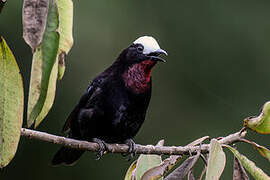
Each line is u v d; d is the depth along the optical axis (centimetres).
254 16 1454
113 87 755
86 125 764
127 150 760
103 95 754
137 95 759
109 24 1334
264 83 1429
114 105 753
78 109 773
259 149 546
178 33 1438
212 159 495
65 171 1282
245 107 1412
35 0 348
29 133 509
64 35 419
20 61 1210
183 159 1216
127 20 1365
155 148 592
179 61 1429
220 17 1457
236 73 1435
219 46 1448
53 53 357
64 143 545
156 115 1370
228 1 1470
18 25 1219
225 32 1454
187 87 1412
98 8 1331
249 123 552
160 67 1409
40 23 347
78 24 1300
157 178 546
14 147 383
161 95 1389
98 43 1308
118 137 774
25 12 347
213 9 1461
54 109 1240
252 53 1438
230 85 1427
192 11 1452
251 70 1436
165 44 1427
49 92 407
